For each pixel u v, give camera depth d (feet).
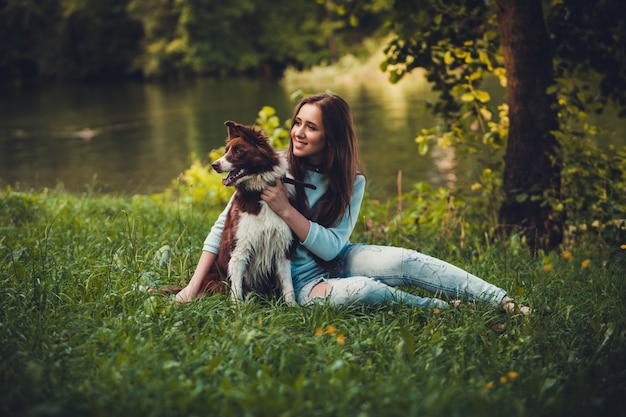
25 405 7.25
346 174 11.07
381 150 40.60
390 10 19.88
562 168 17.28
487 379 8.53
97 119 63.87
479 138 20.24
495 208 19.07
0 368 8.21
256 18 118.32
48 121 63.41
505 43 16.96
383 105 62.64
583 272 14.01
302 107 11.09
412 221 19.60
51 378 7.80
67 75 118.73
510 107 17.37
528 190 17.17
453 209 19.38
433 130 20.12
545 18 18.49
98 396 7.46
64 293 10.91
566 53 18.69
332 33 113.39
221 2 113.70
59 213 19.03
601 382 8.59
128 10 112.27
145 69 114.52
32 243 14.51
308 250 11.22
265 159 10.64
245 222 10.89
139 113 67.56
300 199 11.09
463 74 19.29
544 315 11.02
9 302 10.37
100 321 9.99
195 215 19.77
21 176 38.34
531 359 9.18
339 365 8.07
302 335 9.59
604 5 18.22
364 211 20.75
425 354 9.34
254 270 11.24
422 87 77.05
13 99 87.04
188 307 10.46
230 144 10.71
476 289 10.96
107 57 118.83
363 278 10.75
